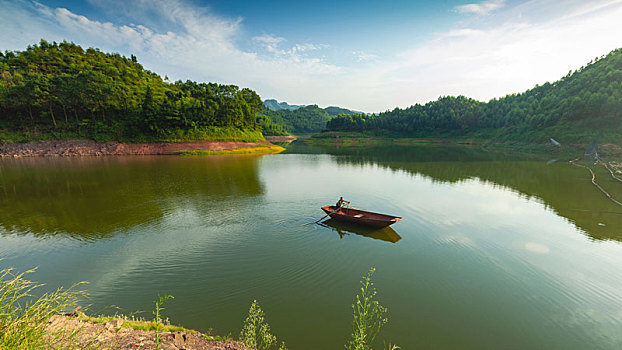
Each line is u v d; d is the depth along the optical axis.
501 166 47.03
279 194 27.03
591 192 27.92
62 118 72.06
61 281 11.73
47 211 21.61
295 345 8.12
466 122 129.12
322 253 14.51
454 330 8.98
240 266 13.12
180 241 15.98
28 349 4.39
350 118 174.75
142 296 10.66
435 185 31.34
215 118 80.94
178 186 30.84
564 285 11.66
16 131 65.56
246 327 8.86
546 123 79.19
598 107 66.81
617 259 13.91
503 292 11.16
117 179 34.97
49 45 110.31
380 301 10.52
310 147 102.19
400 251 14.80
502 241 16.11
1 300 4.80
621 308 10.16
